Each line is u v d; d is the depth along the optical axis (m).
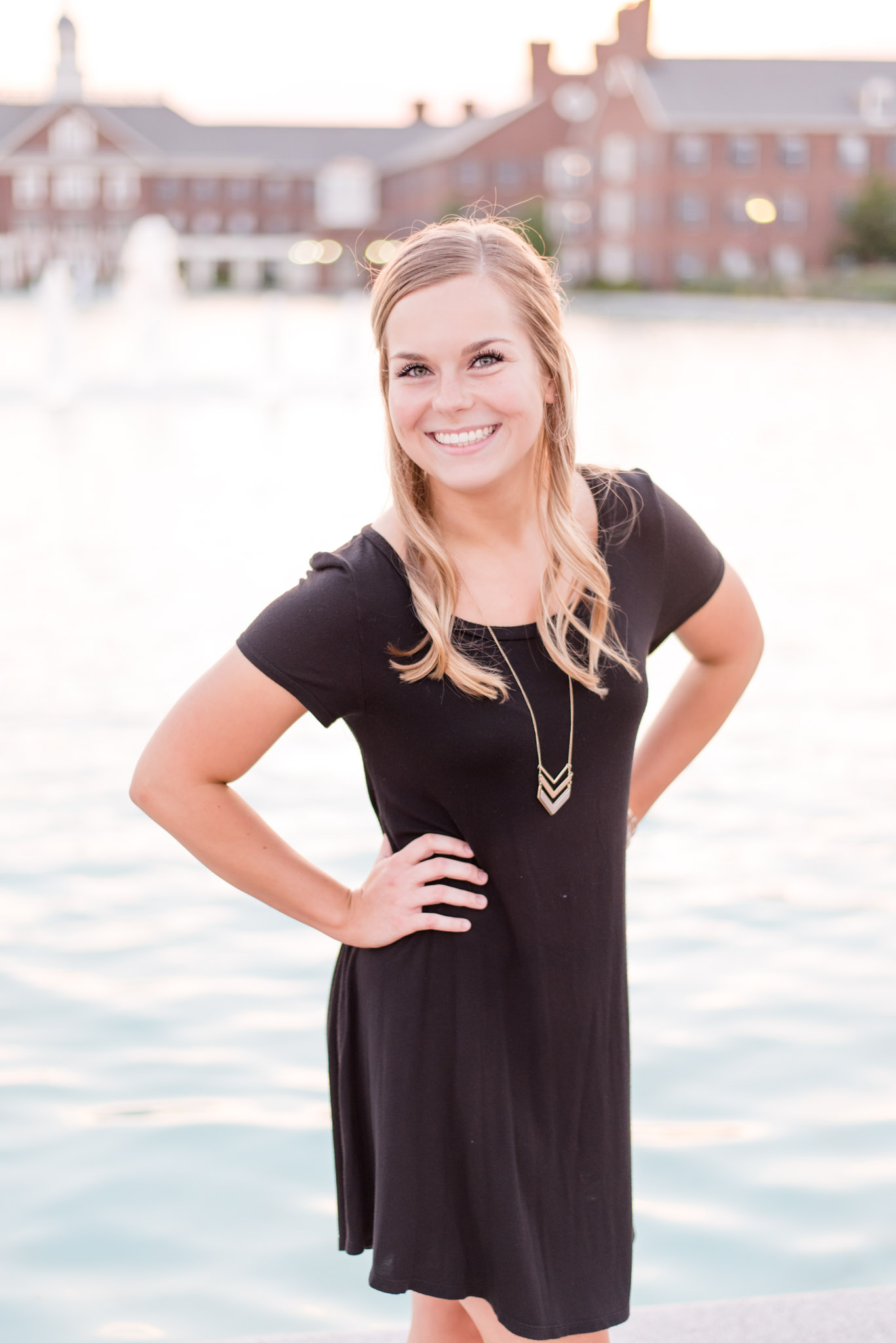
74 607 8.59
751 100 55.19
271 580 9.44
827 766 5.89
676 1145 3.16
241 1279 2.75
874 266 54.53
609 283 54.47
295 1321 2.63
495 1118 1.69
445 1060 1.70
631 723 1.72
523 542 1.72
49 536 10.89
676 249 55.66
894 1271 2.72
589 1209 1.73
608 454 15.75
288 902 1.75
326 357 28.59
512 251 1.69
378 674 1.65
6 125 72.25
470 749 1.64
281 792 5.56
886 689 7.00
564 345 1.73
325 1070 3.51
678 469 14.75
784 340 33.88
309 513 12.13
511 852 1.67
